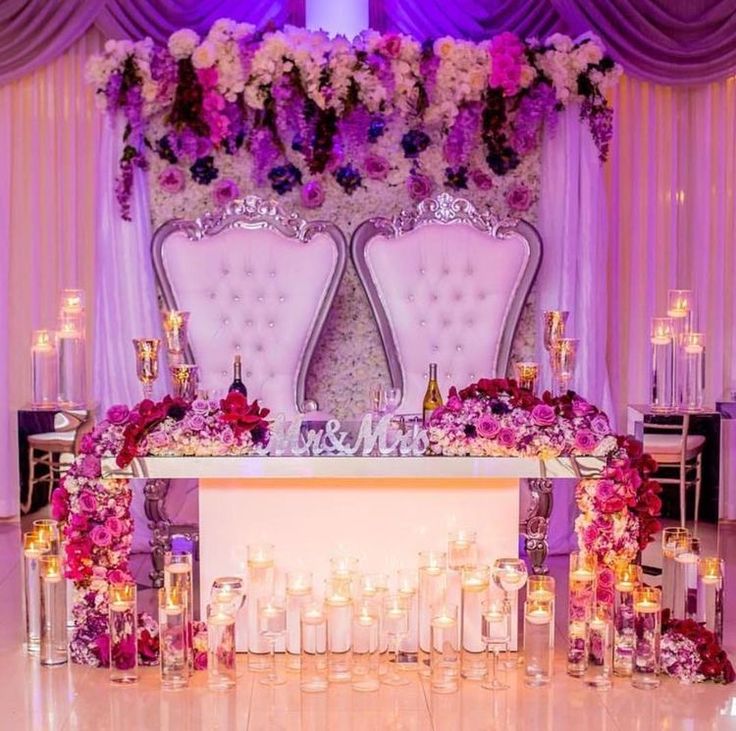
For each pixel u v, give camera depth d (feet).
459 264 17.80
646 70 19.51
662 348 15.10
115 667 11.64
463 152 18.44
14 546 18.20
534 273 17.95
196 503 17.28
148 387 13.39
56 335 14.92
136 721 10.61
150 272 18.24
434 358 17.79
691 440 14.39
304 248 17.85
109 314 18.24
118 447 12.17
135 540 17.79
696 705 11.08
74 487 12.21
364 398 18.89
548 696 11.29
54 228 19.72
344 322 18.83
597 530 12.05
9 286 19.67
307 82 18.04
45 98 19.57
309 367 18.44
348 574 11.67
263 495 12.40
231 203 18.02
